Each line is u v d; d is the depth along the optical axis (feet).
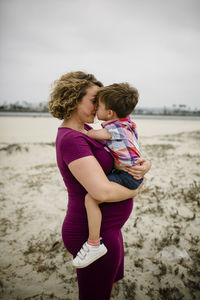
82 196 4.41
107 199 3.91
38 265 8.36
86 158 3.81
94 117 4.90
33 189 16.20
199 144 36.91
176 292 6.85
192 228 10.27
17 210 12.87
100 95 4.58
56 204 13.61
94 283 4.47
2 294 7.05
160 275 7.55
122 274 6.06
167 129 83.66
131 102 4.68
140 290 7.03
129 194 4.39
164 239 9.33
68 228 4.60
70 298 6.90
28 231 10.66
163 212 11.77
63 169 4.25
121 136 4.64
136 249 8.98
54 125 88.07
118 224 4.64
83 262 4.10
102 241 4.37
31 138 50.65
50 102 4.61
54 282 7.55
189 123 132.16
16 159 25.93
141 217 11.34
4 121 102.73
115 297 6.81
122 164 4.59
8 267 8.27
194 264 7.98
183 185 15.70
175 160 23.61
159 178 17.44
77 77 4.47
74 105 4.36
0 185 17.13
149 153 28.04
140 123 109.91
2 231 10.68
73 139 3.89
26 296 7.00
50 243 9.67
